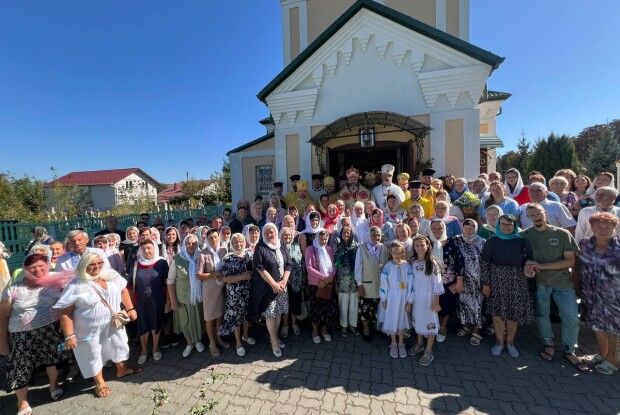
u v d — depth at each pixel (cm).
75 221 1034
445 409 308
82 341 351
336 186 805
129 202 3262
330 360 404
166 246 500
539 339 432
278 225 618
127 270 473
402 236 430
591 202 486
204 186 3759
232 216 790
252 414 312
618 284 338
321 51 780
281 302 426
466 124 711
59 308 336
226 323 425
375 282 436
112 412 331
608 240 347
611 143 2452
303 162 825
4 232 903
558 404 309
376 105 764
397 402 321
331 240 471
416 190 584
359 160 897
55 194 2592
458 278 415
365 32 750
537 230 386
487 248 399
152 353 445
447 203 495
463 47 682
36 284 352
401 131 770
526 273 373
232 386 358
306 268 458
